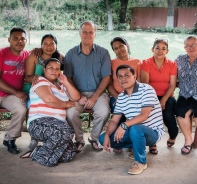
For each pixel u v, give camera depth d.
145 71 4.20
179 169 3.53
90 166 3.58
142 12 20.16
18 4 18.28
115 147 3.69
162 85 4.21
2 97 4.05
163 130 3.65
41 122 3.56
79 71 4.19
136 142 3.38
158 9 19.91
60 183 3.20
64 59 4.24
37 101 3.65
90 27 4.04
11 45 4.03
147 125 3.60
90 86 4.23
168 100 4.15
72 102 3.83
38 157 3.59
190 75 4.05
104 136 3.62
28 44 11.83
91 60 4.16
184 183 3.23
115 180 3.27
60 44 12.62
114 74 4.26
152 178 3.32
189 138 3.99
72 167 3.54
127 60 4.28
